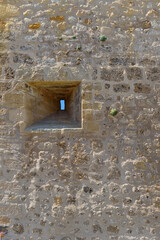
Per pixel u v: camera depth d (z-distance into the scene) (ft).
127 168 7.93
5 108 8.05
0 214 7.86
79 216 7.75
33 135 7.97
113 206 7.79
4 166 7.92
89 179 7.86
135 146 8.02
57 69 8.09
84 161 7.91
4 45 8.16
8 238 7.71
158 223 7.79
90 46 8.19
